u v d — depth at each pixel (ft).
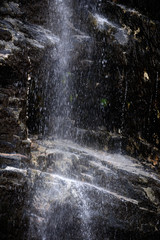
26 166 13.89
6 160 13.00
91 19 20.65
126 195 16.65
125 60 21.57
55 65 18.95
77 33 20.21
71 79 20.94
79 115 22.20
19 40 15.05
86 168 16.71
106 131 22.74
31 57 15.96
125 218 15.67
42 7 18.06
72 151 17.85
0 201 12.24
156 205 16.94
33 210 13.37
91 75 21.84
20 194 12.79
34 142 17.29
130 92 22.98
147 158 22.75
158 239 16.88
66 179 15.05
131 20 22.56
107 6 22.00
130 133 23.57
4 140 13.65
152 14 24.32
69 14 19.97
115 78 22.26
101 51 20.94
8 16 15.98
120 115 23.38
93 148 20.80
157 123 24.39
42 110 19.58
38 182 14.15
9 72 14.17
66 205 14.12
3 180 12.28
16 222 12.85
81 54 20.06
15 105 14.20
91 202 14.85
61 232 14.33
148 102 23.79
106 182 16.58
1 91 13.78
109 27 21.16
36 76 17.94
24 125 14.52
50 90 19.75
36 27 17.74
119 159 20.44
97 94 22.62
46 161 15.64
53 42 17.56
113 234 15.69
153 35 23.30
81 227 14.84
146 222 16.30
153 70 23.18
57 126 20.38
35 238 13.33
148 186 17.67
